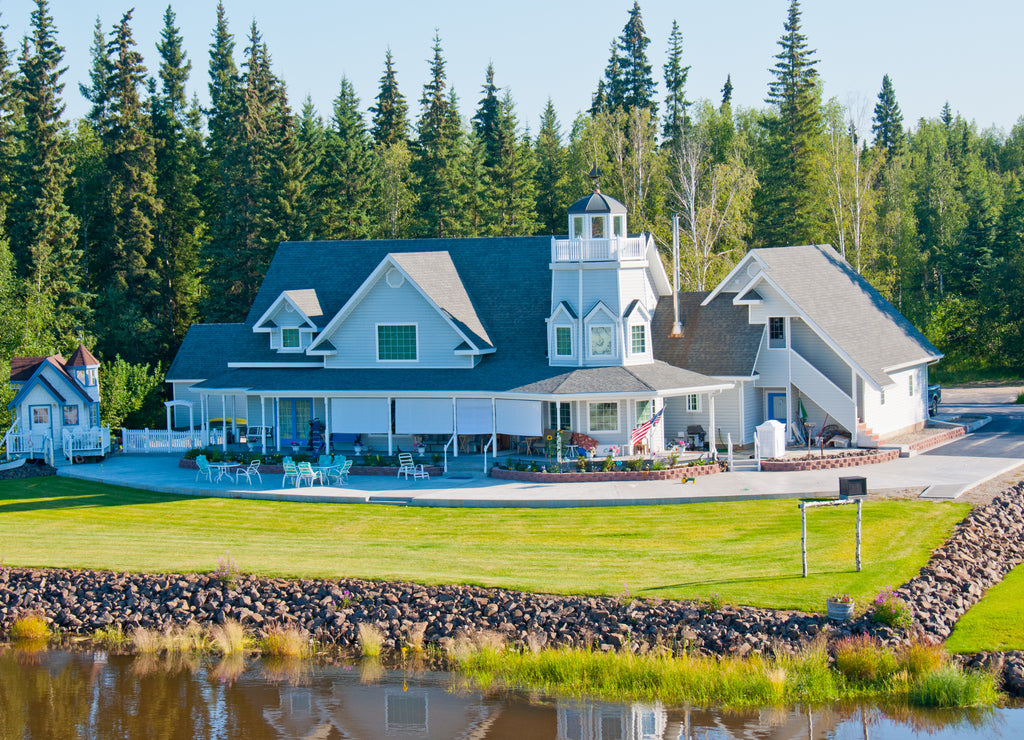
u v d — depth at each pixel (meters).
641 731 25.19
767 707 26.00
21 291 76.81
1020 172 137.62
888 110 135.25
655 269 54.56
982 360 86.62
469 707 26.70
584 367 48.75
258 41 104.38
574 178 96.19
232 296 82.56
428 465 46.47
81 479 49.19
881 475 42.50
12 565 35.53
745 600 29.23
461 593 31.30
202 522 40.25
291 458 48.72
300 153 84.69
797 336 50.91
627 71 111.38
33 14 83.69
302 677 28.81
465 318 51.16
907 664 26.47
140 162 86.50
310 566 33.97
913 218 102.31
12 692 28.33
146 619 32.34
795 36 91.38
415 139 114.94
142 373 71.31
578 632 29.08
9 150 87.75
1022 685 25.91
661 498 39.88
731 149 95.00
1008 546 34.12
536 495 41.25
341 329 52.53
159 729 26.06
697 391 47.00
